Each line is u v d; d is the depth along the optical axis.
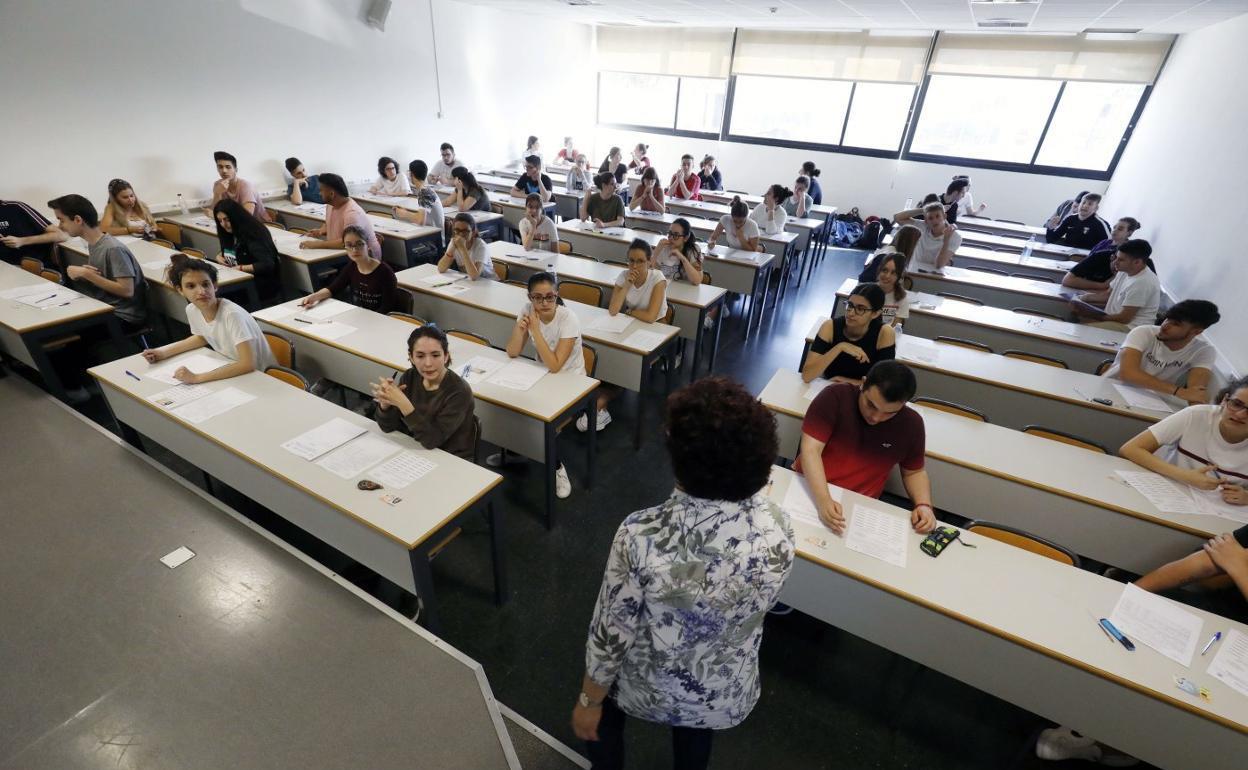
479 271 4.07
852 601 1.69
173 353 2.65
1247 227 3.65
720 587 0.89
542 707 1.87
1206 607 1.90
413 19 6.98
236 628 1.67
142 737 1.37
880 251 5.09
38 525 2.01
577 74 9.69
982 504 2.30
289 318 3.23
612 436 3.44
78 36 4.53
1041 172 7.61
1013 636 1.45
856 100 8.33
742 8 6.02
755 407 0.84
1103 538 2.10
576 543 2.58
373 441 2.11
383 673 1.57
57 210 3.25
